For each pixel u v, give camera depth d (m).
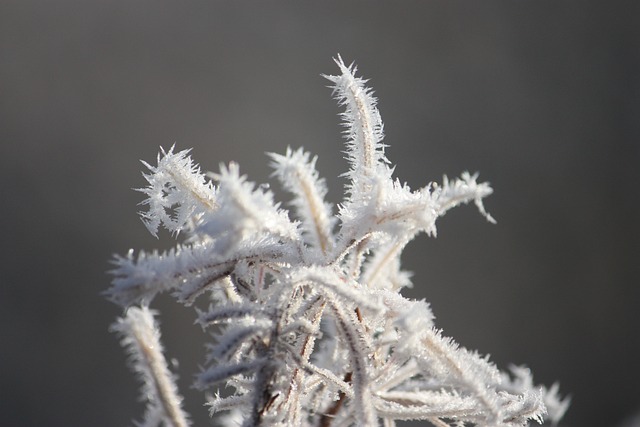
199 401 1.07
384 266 0.34
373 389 0.33
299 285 0.32
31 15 1.34
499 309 1.28
